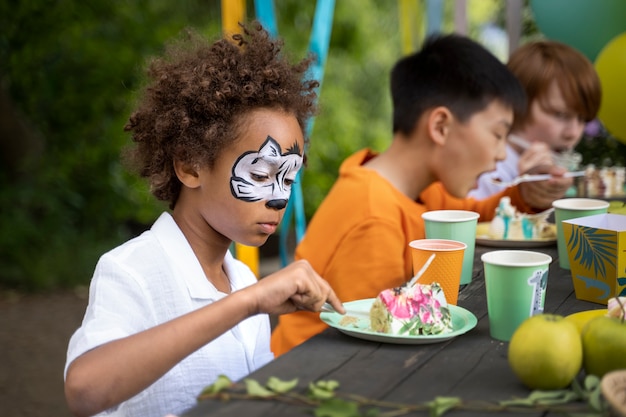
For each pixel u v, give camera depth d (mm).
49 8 7469
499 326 1592
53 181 7383
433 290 1646
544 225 2607
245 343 1871
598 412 1193
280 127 1783
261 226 1795
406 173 2664
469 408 1236
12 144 7168
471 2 8523
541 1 4582
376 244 2385
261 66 1816
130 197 7445
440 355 1496
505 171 3691
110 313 1601
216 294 1812
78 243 7133
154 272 1729
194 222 1842
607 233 1815
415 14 5734
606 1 4320
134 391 1464
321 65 3883
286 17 8930
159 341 1470
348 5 9586
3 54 7461
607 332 1333
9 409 4188
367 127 9414
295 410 1217
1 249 6789
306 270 1604
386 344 1559
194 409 1220
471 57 2613
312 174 8297
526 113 3775
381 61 9805
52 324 5637
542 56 3754
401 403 1260
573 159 3680
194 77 1775
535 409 1231
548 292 1968
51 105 7527
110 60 7516
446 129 2594
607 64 4309
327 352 1507
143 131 1860
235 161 1761
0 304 6078
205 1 8039
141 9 7746
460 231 2068
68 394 1465
